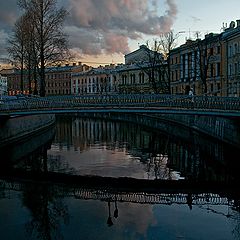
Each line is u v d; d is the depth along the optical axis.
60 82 142.88
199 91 62.06
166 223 16.03
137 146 38.94
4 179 24.67
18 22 52.44
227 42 53.28
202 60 58.47
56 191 21.42
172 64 74.75
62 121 80.75
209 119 41.34
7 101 32.69
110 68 122.50
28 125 44.09
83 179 24.61
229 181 23.67
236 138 30.89
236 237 14.32
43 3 43.28
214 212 17.52
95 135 50.12
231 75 51.97
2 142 35.06
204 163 29.11
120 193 21.03
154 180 24.22
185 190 21.69
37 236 14.75
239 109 26.77
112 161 30.56
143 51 98.75
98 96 30.53
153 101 29.34
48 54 44.12
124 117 82.38
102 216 16.97
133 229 15.38
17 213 17.56
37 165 29.14
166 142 41.44
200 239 14.23
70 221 16.38
